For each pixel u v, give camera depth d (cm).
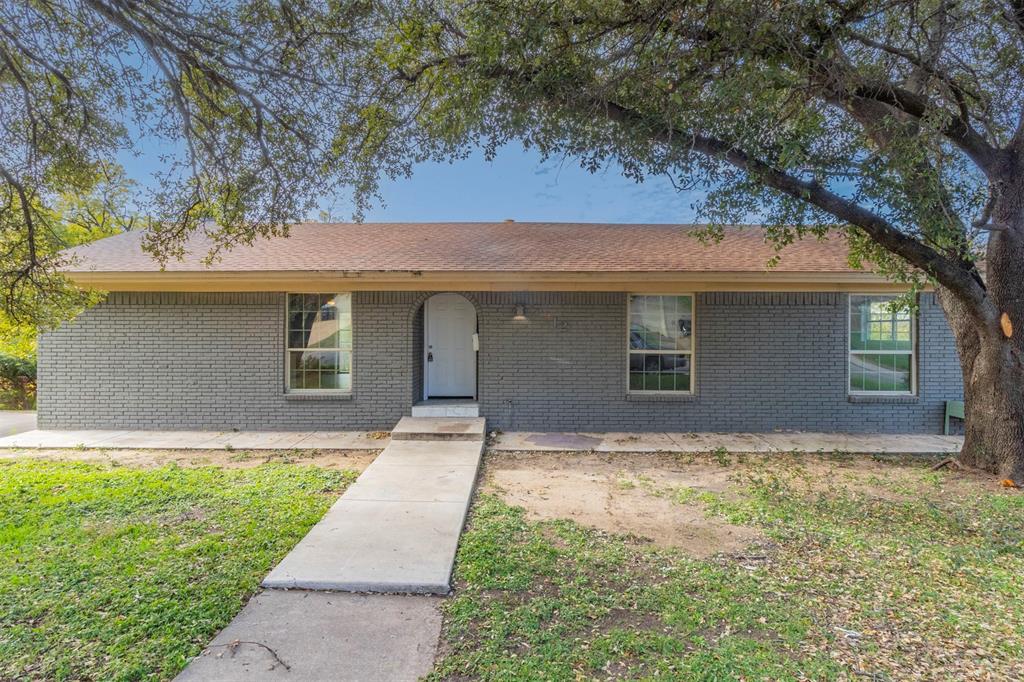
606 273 784
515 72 453
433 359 951
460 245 951
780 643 282
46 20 492
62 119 552
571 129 478
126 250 907
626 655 270
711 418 860
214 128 540
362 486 556
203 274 784
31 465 663
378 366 868
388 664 261
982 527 451
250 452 741
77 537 421
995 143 566
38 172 570
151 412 868
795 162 440
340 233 1043
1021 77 515
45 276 631
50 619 300
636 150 474
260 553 390
